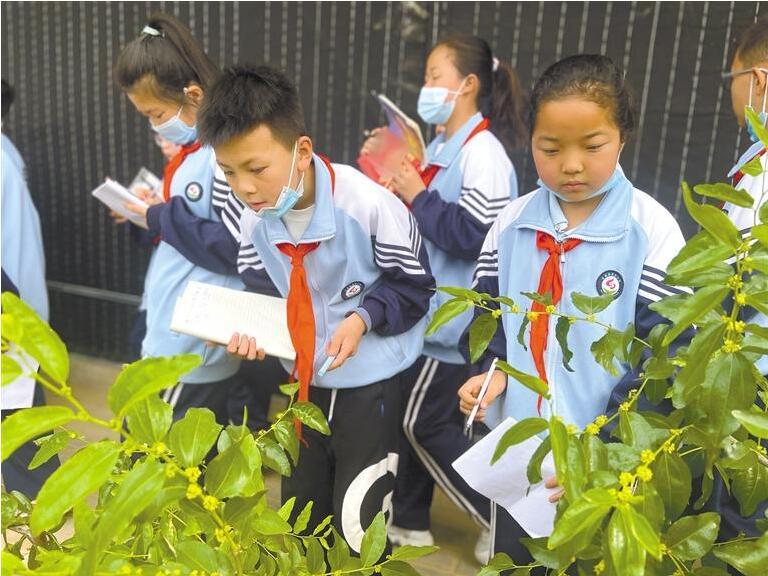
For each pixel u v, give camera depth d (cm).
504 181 219
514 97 244
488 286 157
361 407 168
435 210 213
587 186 133
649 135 262
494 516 156
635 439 90
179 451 78
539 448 89
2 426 67
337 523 170
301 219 158
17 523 112
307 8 304
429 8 286
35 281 232
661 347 95
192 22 324
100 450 72
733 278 83
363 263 165
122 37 339
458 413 219
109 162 359
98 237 371
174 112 197
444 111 230
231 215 187
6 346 72
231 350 160
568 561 80
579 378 142
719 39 246
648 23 255
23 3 356
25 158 377
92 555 69
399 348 172
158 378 69
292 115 146
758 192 149
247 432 92
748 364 83
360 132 308
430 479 230
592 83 125
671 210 264
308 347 160
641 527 70
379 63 298
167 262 203
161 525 97
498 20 277
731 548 91
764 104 156
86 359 383
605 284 140
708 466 91
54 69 358
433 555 231
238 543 90
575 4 264
